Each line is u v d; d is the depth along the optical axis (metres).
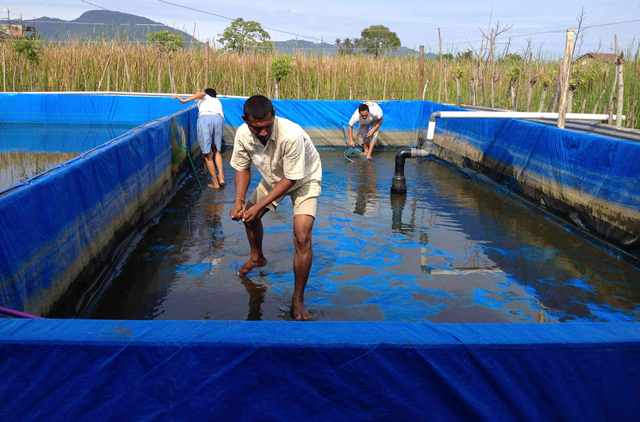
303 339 1.76
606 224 5.69
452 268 4.96
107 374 1.75
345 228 6.12
